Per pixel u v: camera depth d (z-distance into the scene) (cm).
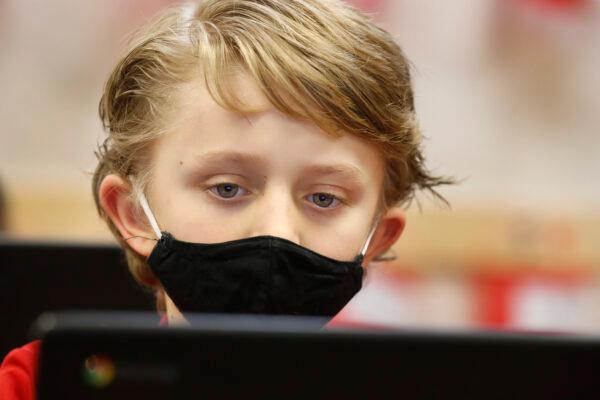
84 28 1371
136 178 493
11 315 637
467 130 1414
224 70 447
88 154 1380
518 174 1435
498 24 1405
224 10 492
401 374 289
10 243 638
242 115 443
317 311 460
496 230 1430
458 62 1404
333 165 450
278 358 286
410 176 528
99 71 1377
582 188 1458
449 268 1425
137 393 282
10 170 1378
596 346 291
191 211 455
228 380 285
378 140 466
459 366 291
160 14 550
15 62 1377
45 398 280
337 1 508
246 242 445
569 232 1451
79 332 281
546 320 1438
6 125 1380
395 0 1364
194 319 308
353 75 459
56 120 1384
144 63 493
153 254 467
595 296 1453
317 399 287
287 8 484
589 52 1423
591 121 1437
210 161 447
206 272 454
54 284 641
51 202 1376
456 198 1427
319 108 443
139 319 291
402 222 520
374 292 1381
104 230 808
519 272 1437
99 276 644
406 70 515
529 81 1422
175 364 284
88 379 281
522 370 292
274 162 443
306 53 458
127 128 496
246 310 455
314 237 459
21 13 1370
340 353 287
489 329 296
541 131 1432
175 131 461
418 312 1397
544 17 1413
